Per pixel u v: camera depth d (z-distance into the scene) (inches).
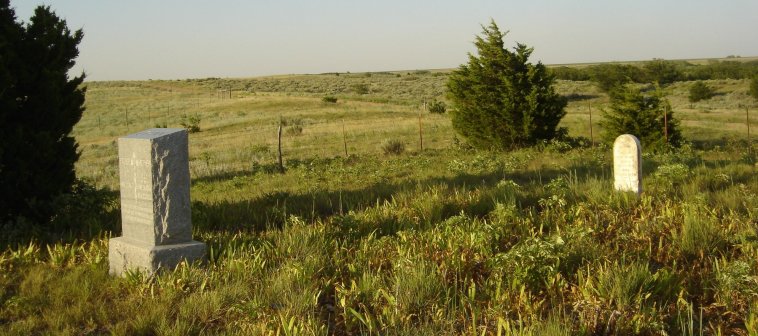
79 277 262.8
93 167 1116.5
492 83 983.0
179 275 253.0
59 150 399.5
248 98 2859.3
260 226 376.8
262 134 1562.5
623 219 331.0
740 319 201.9
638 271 222.4
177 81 5103.3
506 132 963.3
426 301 215.0
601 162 668.7
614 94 994.7
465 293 228.8
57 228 360.2
